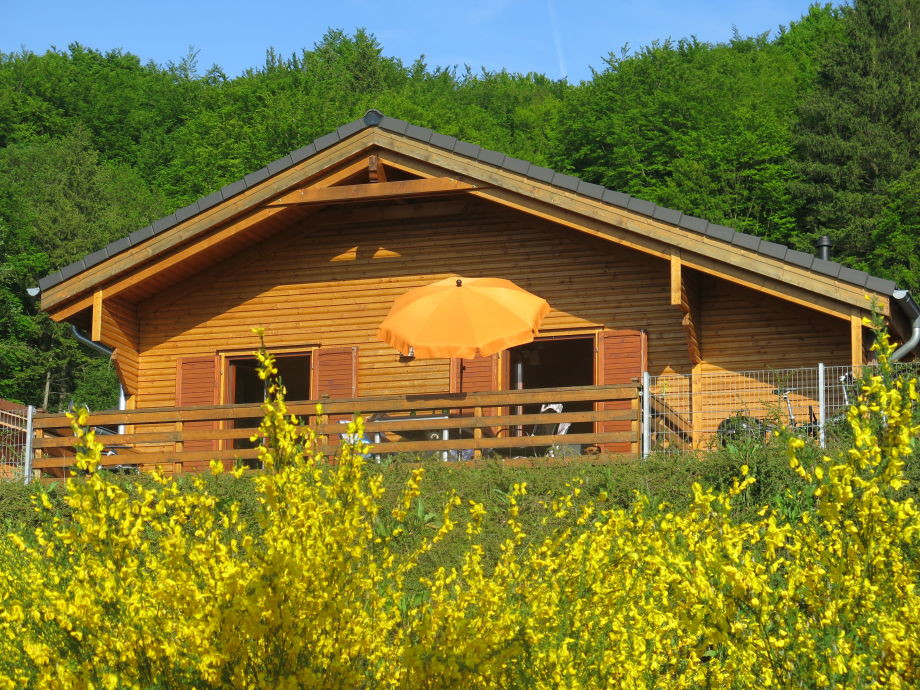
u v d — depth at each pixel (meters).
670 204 40.22
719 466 9.67
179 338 15.53
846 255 37.66
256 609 4.14
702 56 50.09
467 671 4.45
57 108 53.72
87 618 4.21
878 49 43.28
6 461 12.86
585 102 45.28
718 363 13.91
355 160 14.20
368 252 15.20
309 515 4.39
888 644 4.00
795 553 4.31
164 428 15.23
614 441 11.36
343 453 4.62
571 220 13.41
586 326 14.29
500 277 14.68
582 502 9.55
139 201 46.78
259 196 14.09
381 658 4.73
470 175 13.69
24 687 4.45
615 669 4.88
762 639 4.16
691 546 4.68
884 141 40.03
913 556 4.21
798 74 48.25
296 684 4.11
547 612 4.85
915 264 35.91
